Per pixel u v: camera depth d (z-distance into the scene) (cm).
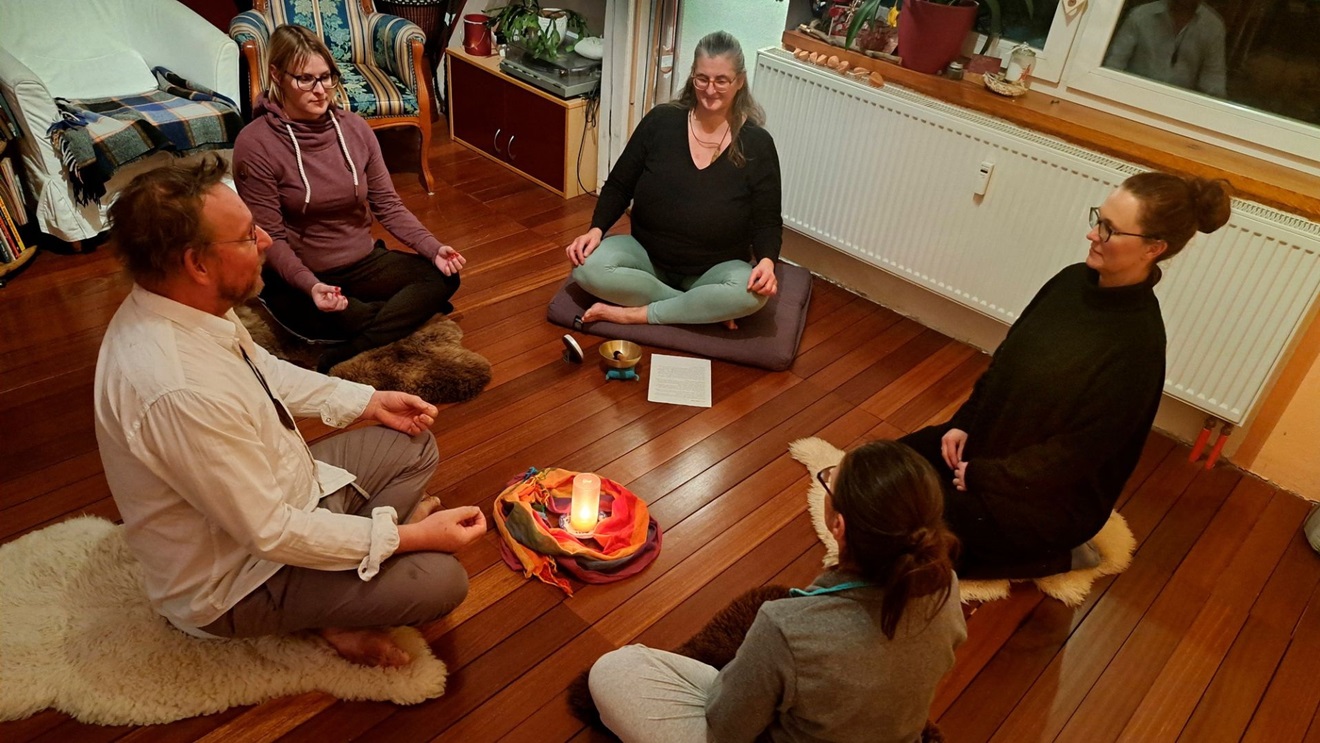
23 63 283
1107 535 229
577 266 283
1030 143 261
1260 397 248
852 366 290
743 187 279
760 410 264
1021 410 192
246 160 241
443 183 381
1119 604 212
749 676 118
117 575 184
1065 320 186
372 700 171
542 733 168
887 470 108
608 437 246
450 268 272
